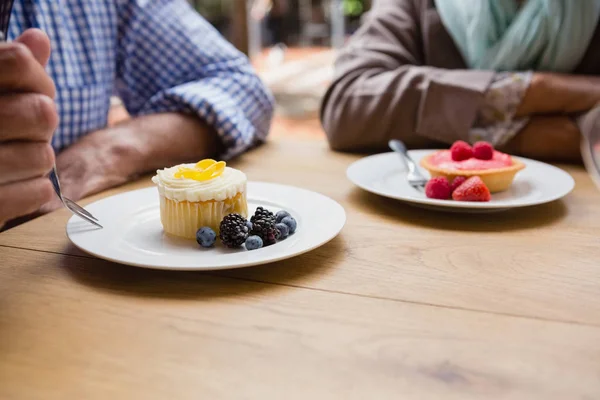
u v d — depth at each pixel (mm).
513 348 384
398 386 353
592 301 435
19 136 487
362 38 962
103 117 910
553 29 858
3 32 479
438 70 857
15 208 498
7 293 446
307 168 765
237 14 2496
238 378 359
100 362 372
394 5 1001
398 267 487
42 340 392
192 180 540
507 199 646
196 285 459
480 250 519
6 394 347
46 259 500
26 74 476
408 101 827
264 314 420
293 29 4906
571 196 657
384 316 417
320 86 3293
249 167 768
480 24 896
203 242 510
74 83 841
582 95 795
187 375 361
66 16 831
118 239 519
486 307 428
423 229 566
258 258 462
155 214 583
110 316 417
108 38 898
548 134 797
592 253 512
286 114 2779
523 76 817
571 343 388
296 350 382
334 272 479
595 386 353
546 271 479
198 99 801
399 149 763
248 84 876
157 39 907
